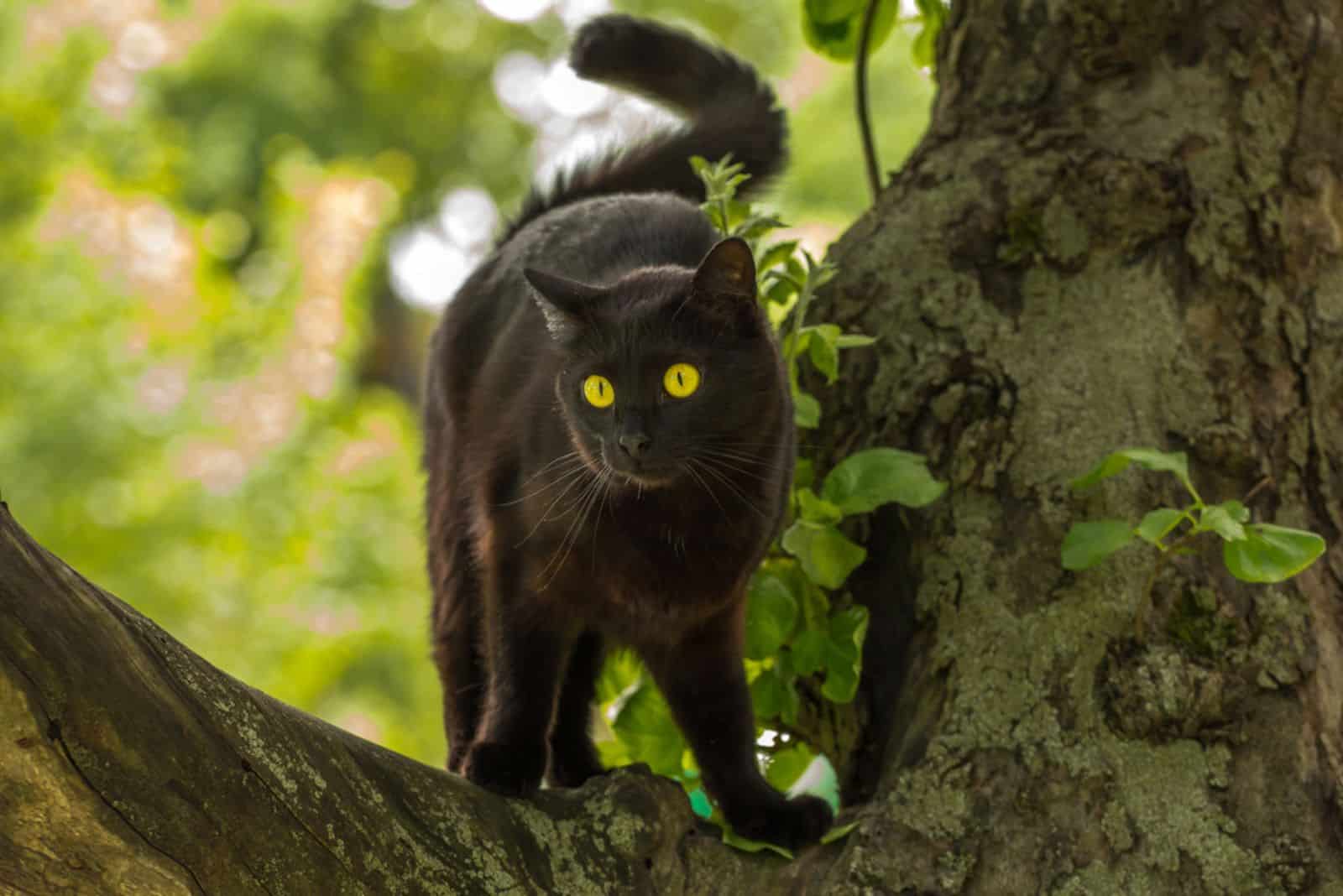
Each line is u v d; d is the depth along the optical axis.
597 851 3.75
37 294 12.02
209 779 3.07
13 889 2.99
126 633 3.02
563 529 4.22
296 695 11.79
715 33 18.31
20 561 2.88
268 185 15.59
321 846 3.24
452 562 4.97
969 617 4.32
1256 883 3.79
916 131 13.03
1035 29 5.03
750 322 4.21
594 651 5.05
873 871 3.86
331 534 12.24
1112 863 3.83
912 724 4.26
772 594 4.59
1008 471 4.48
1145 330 4.56
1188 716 4.00
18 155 13.64
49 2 14.05
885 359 4.77
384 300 20.48
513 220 5.79
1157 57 4.90
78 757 2.89
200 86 15.79
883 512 4.67
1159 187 4.69
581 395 4.21
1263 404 4.47
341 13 17.97
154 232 12.73
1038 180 4.79
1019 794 3.95
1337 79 4.82
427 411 5.50
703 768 4.43
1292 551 3.83
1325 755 4.00
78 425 11.58
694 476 4.17
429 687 12.54
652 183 5.68
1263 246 4.62
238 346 12.84
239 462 12.00
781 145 5.80
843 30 5.90
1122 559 4.22
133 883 3.01
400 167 18.39
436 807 3.54
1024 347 4.62
